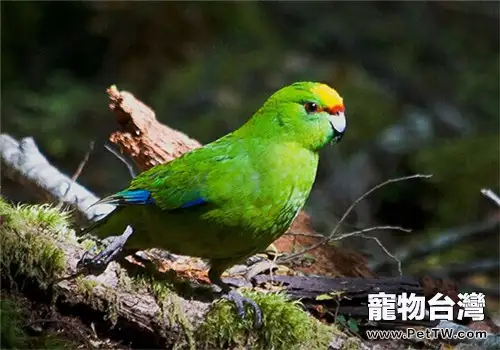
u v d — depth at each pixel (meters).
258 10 20.80
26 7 19.80
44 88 19.17
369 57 20.53
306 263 10.30
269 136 7.96
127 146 10.27
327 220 15.61
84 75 19.69
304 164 8.03
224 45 19.91
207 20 20.08
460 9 21.59
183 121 18.16
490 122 19.16
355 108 18.47
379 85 19.66
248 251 8.02
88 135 17.98
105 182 17.19
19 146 11.23
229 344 7.58
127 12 20.00
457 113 19.28
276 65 19.44
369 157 17.50
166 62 19.80
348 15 21.36
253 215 7.74
